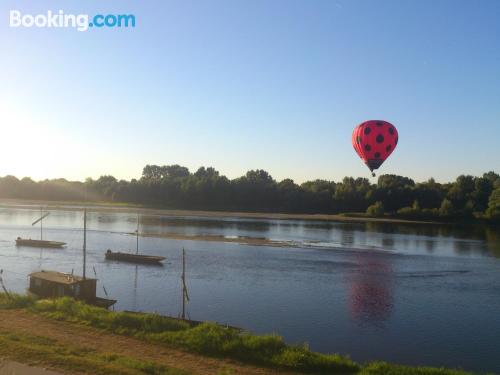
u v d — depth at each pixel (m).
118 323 25.06
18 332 22.78
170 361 20.33
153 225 127.12
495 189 157.62
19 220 135.25
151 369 18.30
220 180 191.12
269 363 20.67
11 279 55.62
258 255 78.69
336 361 21.05
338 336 37.66
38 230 111.31
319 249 88.06
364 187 179.62
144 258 70.19
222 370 19.50
